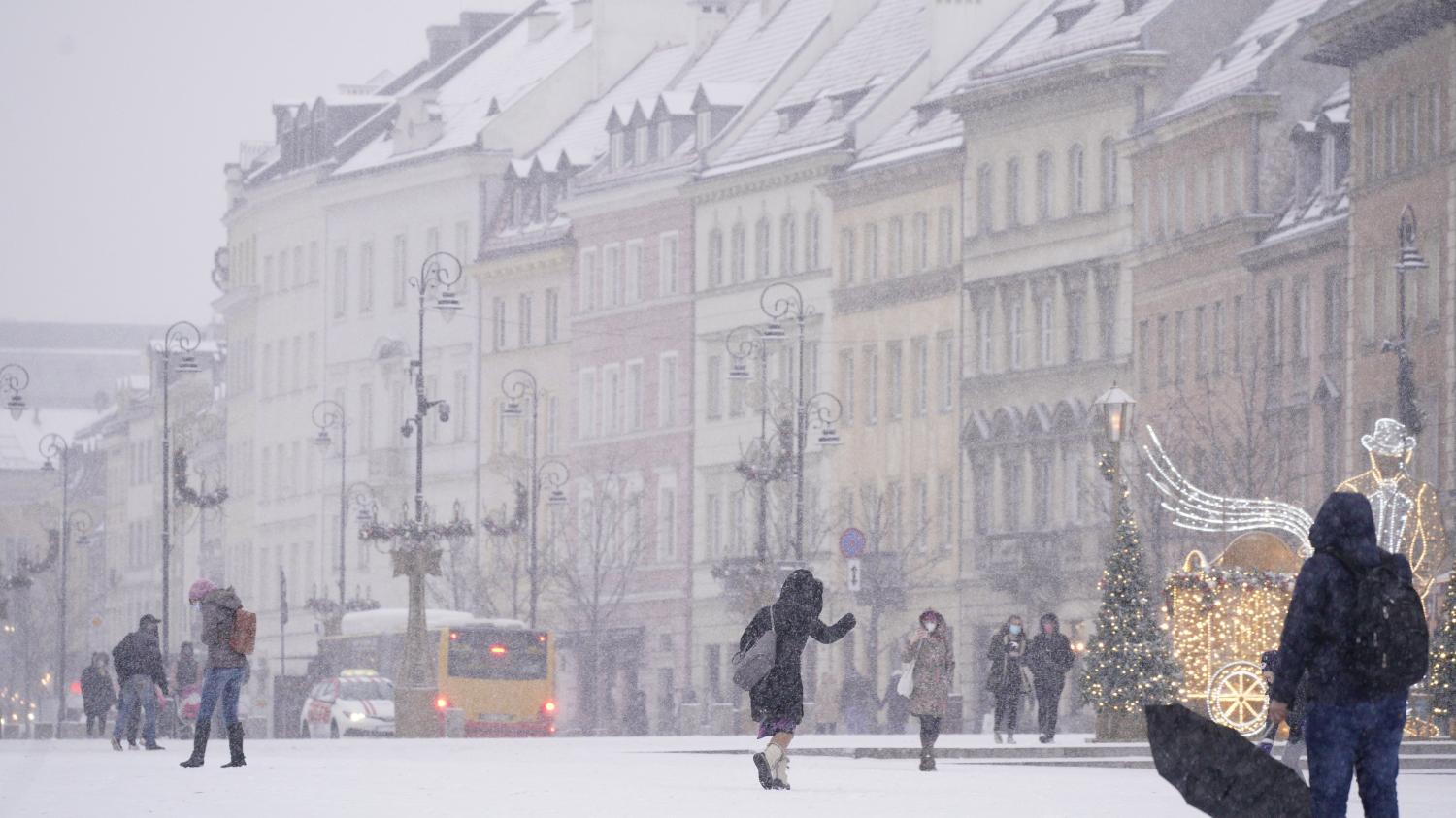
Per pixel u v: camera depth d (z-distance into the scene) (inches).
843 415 6658.5
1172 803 1626.5
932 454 6358.3
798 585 1815.9
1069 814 1498.5
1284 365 5265.8
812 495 6712.6
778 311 6879.9
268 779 1916.8
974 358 6230.3
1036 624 5846.5
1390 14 4859.7
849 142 6673.2
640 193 7391.7
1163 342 5669.3
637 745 3250.5
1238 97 5398.6
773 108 7194.9
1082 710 5329.7
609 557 7391.7
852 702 5068.9
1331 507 1058.1
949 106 6250.0
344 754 2849.4
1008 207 6127.0
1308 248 5191.9
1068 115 5944.9
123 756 2701.8
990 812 1517.0
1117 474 2842.0
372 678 4672.7
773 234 6924.2
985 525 6156.5
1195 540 5241.1
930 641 2267.5
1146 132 5689.0
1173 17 5753.0
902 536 6382.9
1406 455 2861.7
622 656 7337.6
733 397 7047.2
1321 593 1048.2
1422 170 4820.4
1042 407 5994.1
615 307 7524.6
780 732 1797.5
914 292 6427.2
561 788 1786.4
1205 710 2805.1
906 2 7071.9
